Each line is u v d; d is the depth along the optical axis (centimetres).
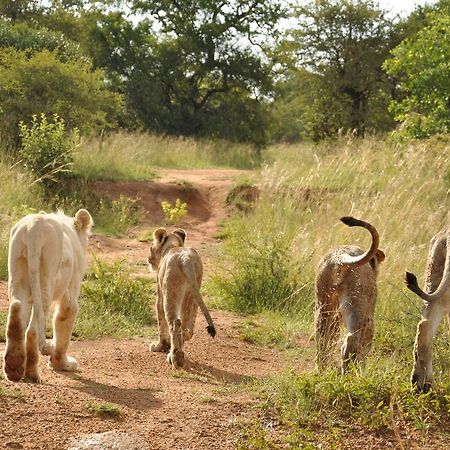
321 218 1414
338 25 3753
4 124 2369
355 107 3772
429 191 1595
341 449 604
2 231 1365
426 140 2009
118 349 909
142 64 3925
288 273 1216
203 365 870
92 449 577
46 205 1834
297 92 4034
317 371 748
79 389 701
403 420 644
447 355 796
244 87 3975
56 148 2003
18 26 3177
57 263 732
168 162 2692
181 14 4006
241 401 698
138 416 645
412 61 2417
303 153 2458
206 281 1312
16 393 653
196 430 625
